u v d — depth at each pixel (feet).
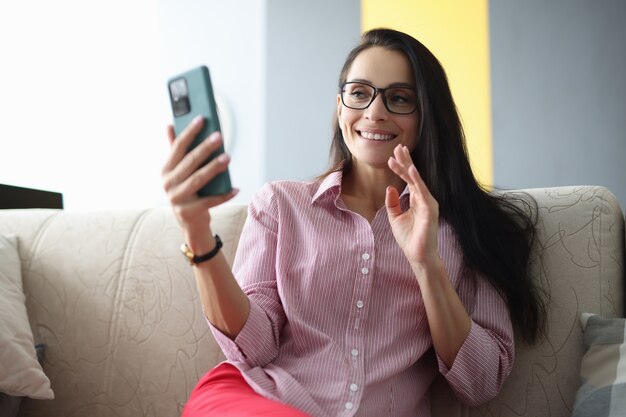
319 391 4.29
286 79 15.70
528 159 14.35
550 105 14.28
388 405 4.42
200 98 3.52
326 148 15.33
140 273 5.63
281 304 4.66
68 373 5.54
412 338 4.58
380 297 4.63
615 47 13.99
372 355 4.46
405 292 4.64
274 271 4.73
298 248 4.75
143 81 16.33
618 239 4.89
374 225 4.76
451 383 4.50
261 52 15.88
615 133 13.93
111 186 16.25
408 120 4.88
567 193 5.10
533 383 4.68
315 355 4.43
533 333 4.73
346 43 15.40
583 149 14.07
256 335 4.34
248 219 5.00
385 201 4.67
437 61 4.99
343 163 5.23
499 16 14.62
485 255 4.77
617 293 4.76
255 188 15.66
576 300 4.75
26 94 16.57
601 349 4.39
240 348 4.32
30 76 16.58
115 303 5.60
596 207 4.95
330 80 15.44
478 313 4.71
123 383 5.41
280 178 15.56
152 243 5.72
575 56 14.19
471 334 4.41
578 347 4.65
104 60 16.47
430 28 15.01
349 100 4.91
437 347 4.48
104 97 16.40
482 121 14.64
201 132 3.52
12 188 6.92
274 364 4.50
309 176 15.39
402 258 4.67
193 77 3.55
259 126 15.76
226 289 4.15
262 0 15.94
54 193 7.61
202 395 4.03
